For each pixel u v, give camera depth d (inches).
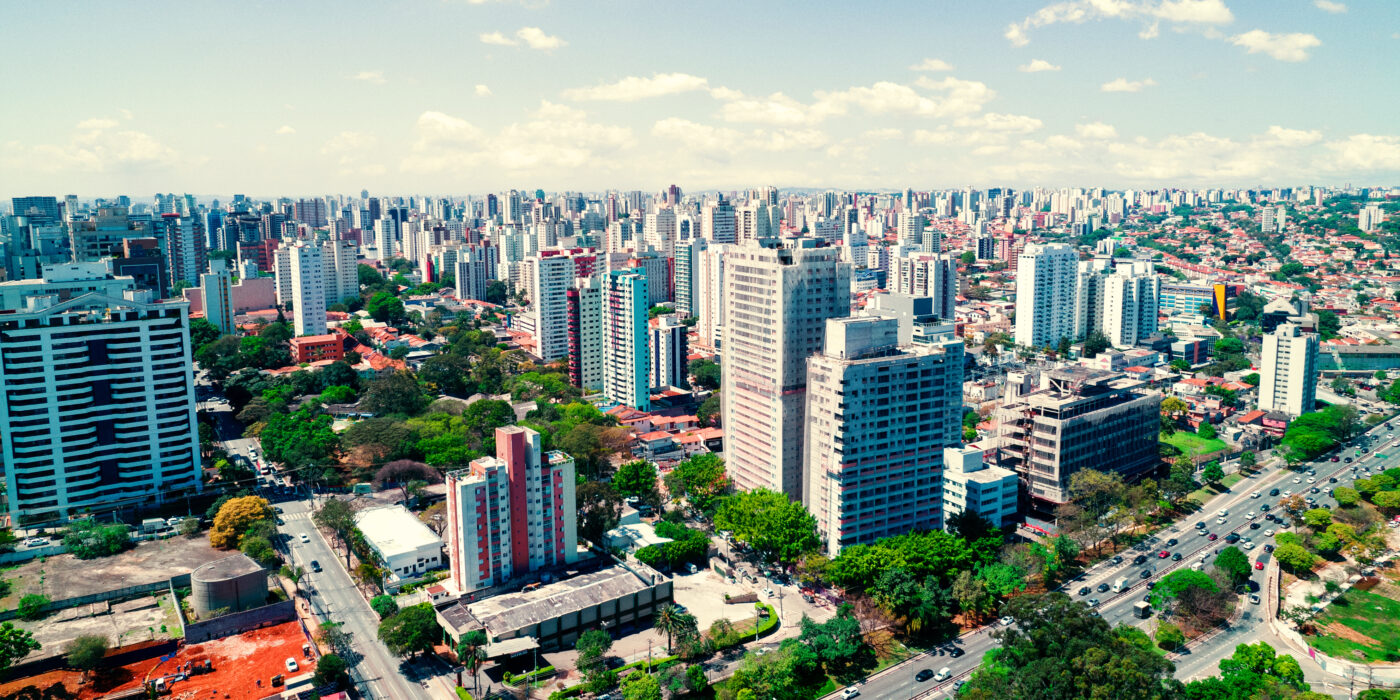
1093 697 7568.9
